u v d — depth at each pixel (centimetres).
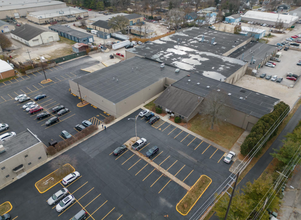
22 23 15238
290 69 9419
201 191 4159
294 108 6756
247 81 8338
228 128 5797
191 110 5994
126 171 4550
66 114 6312
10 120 6062
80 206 3872
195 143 5297
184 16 16088
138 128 5759
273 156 4459
